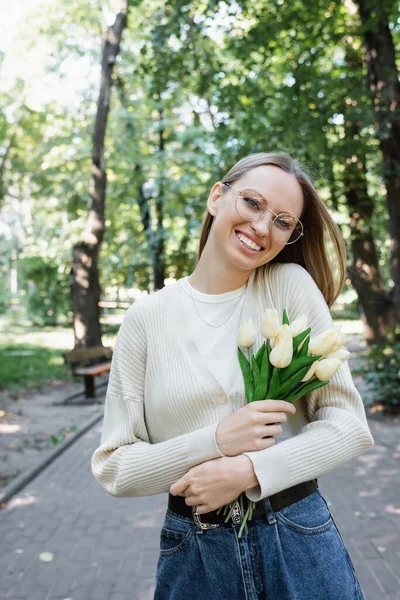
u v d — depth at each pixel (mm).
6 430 7762
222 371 1425
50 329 26078
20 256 23906
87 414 8992
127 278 19484
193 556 1405
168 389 1435
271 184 1431
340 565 1363
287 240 1443
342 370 1410
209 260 1515
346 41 10531
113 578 3600
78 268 13906
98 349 11625
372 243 11578
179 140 16453
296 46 10375
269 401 1311
